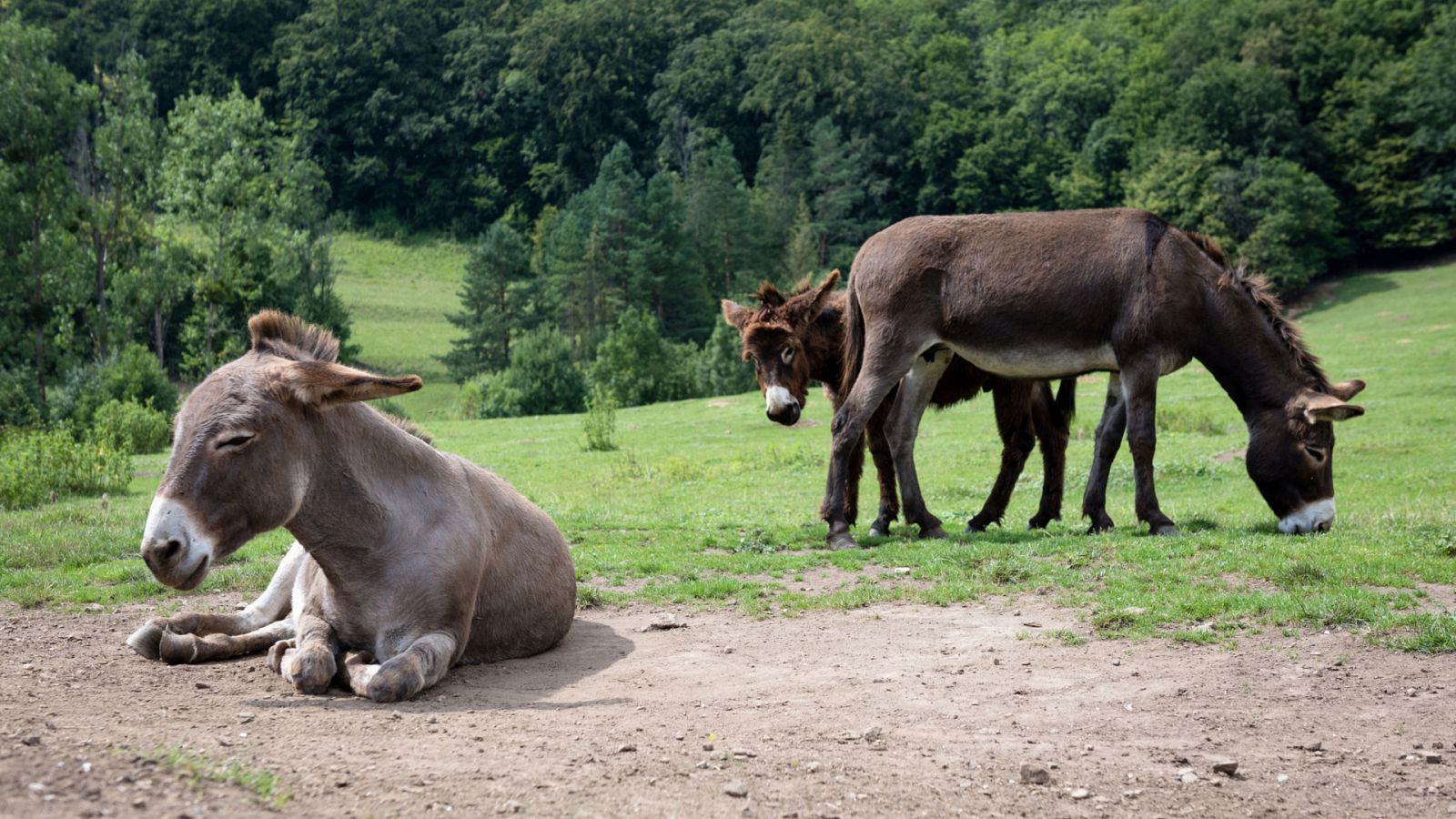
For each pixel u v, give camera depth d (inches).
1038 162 4493.1
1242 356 415.2
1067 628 294.0
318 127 5551.2
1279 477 415.8
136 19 5782.5
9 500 716.7
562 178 5531.5
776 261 4443.9
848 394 458.3
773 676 246.1
